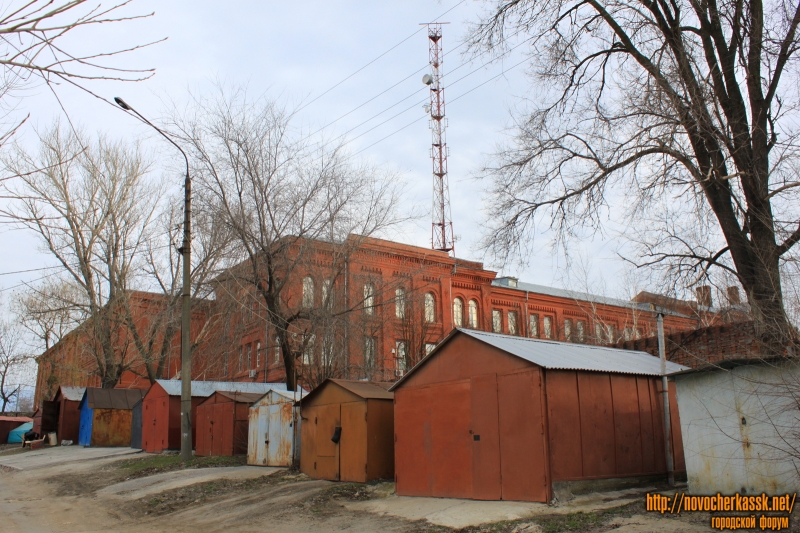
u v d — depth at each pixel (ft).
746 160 43.50
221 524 38.42
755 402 30.22
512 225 58.08
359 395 48.80
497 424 37.42
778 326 31.22
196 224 70.59
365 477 47.03
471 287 158.10
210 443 75.00
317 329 68.49
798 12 42.50
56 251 109.09
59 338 147.23
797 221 40.32
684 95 42.09
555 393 35.68
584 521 29.89
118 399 110.63
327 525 35.91
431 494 40.96
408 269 85.56
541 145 56.08
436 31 162.09
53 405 124.06
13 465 86.02
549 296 176.96
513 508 33.73
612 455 37.91
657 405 42.16
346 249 70.90
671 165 47.24
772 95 45.14
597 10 52.65
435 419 41.83
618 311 157.89
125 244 115.65
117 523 40.91
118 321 115.85
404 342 79.00
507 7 56.54
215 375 118.11
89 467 73.20
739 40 44.16
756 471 29.89
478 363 39.47
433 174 161.58
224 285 71.61
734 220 45.52
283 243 68.03
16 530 38.65
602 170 52.21
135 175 116.37
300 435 57.26
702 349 57.67
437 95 163.53
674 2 48.83
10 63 14.76
